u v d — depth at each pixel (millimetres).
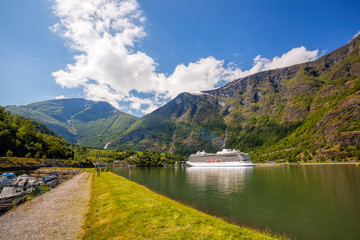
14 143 132375
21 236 17891
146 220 19500
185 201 40656
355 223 27203
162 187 61250
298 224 27094
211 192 51750
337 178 75188
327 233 23906
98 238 16234
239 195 47156
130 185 47562
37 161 131000
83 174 95500
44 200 35188
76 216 23688
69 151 192375
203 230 17297
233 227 19016
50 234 18094
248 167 170500
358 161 178500
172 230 17078
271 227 25875
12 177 67812
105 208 25234
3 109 162125
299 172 108125
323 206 36125
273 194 47812
